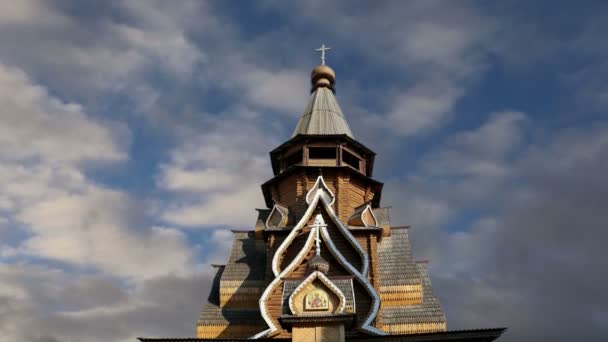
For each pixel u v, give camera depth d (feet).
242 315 116.67
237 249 129.08
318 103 146.51
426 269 123.03
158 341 82.74
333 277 89.35
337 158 130.93
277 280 101.04
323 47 161.07
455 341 78.23
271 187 134.00
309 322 79.77
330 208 114.32
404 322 110.52
